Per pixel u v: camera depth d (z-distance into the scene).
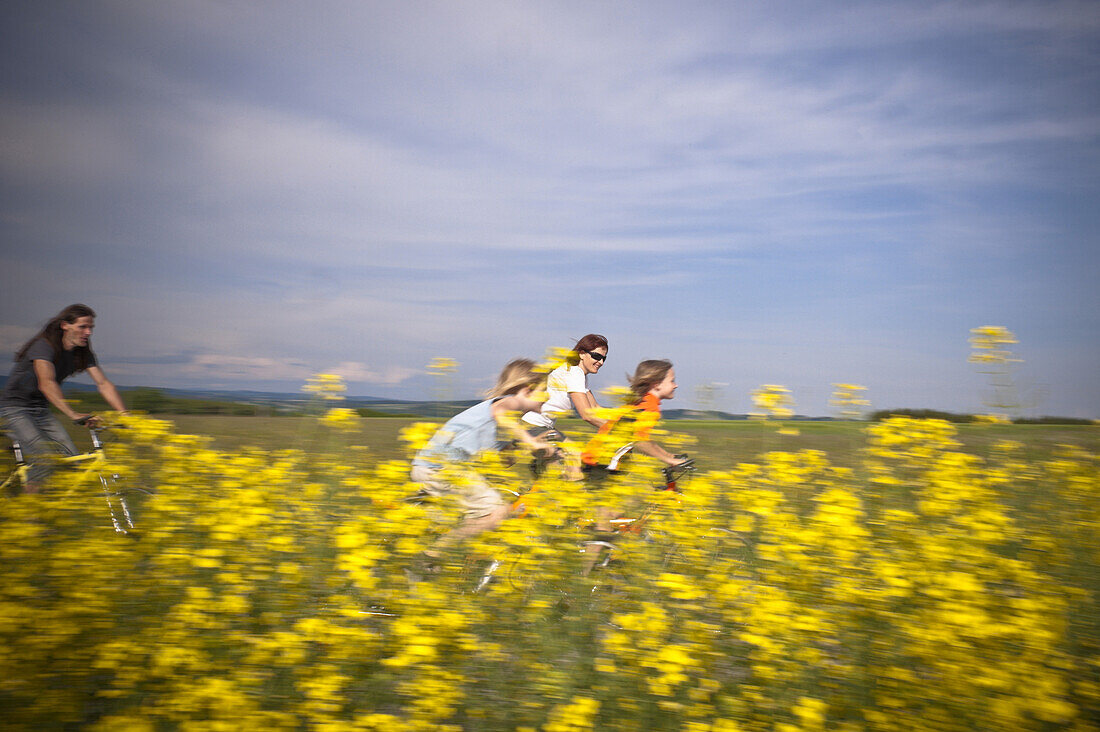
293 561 2.37
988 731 1.98
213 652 2.16
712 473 2.81
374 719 2.02
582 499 2.66
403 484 2.67
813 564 2.36
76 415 4.54
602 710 2.14
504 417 3.36
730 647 2.27
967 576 2.21
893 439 2.88
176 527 2.46
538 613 2.29
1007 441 3.02
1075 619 2.36
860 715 2.12
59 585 2.22
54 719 2.01
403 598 2.27
